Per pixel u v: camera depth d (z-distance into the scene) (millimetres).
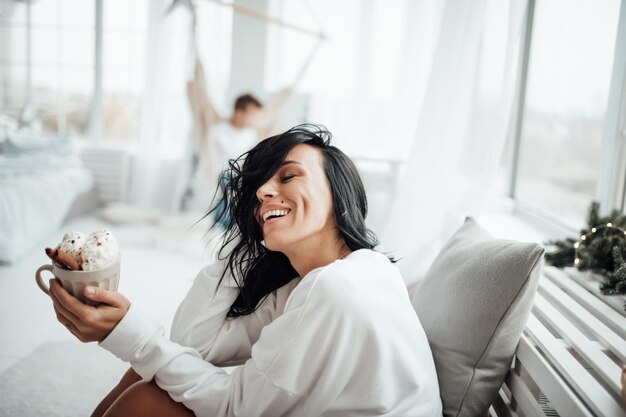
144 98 4594
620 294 1329
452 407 1008
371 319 851
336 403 867
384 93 4320
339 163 1010
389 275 936
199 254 3582
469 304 1035
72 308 874
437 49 1803
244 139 4254
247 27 4797
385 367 852
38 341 2205
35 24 5066
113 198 4957
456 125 1793
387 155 3639
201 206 4301
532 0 3738
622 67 2223
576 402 833
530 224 3408
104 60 5086
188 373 934
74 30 5094
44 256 3438
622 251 1479
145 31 5027
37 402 1753
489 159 1768
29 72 5117
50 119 5215
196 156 4223
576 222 2916
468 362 1011
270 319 1149
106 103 5156
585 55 2854
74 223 4352
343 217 994
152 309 2613
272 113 4184
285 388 859
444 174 1818
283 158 984
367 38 4254
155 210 4688
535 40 3748
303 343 856
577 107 2936
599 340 1059
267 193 967
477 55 1748
